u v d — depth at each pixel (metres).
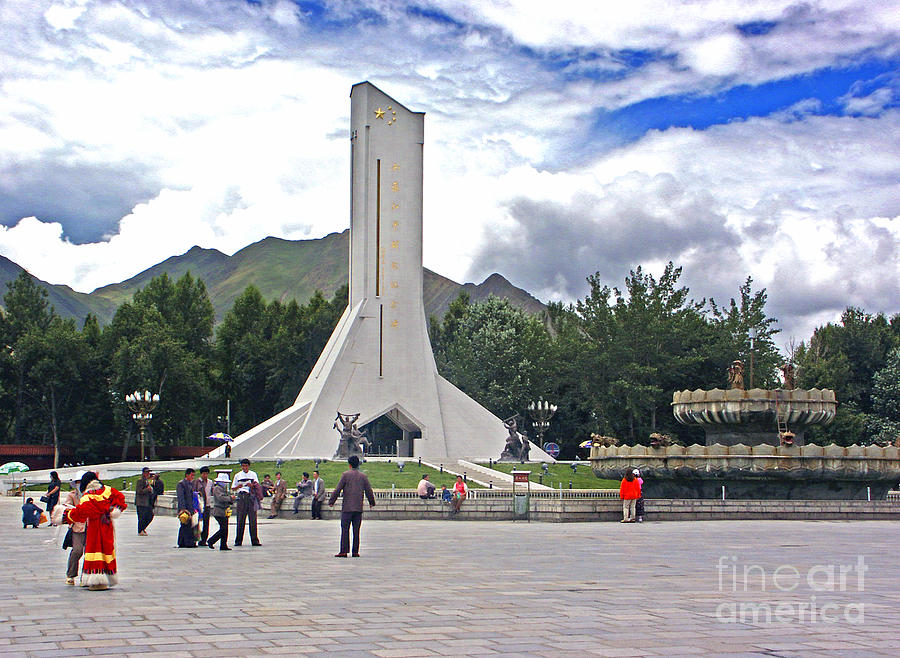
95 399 89.44
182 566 17.16
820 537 25.16
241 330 102.44
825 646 9.37
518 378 86.56
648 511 32.72
